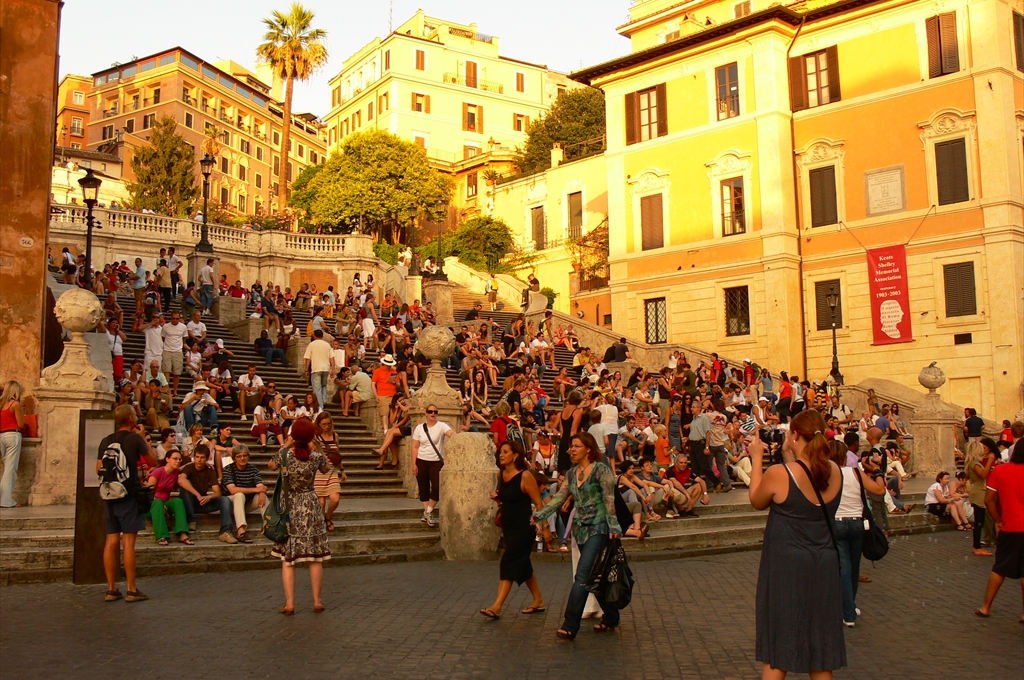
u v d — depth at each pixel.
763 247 31.70
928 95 29.17
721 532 14.06
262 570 10.99
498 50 73.62
